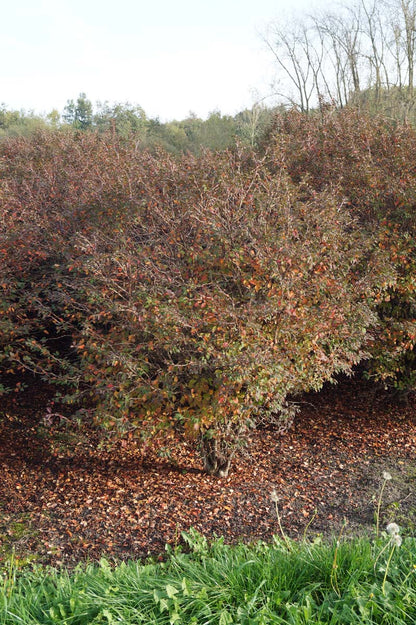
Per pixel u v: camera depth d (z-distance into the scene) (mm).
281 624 2881
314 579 3305
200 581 3359
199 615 2955
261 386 4688
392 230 6465
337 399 7746
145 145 15375
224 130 25531
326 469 5863
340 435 6738
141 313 4801
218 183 5941
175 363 5164
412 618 2873
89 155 9383
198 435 5496
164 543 4449
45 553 4332
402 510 4934
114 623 2883
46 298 6188
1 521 4840
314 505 5074
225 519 4809
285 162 7777
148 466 5863
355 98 18625
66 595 3203
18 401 7363
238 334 4676
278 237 4965
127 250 5367
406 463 5953
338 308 5082
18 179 9266
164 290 4852
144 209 6125
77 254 6176
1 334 5977
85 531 4656
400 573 3250
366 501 5129
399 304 6473
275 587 3203
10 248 6496
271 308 4734
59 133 12023
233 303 4805
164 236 5680
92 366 5039
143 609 3057
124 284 5113
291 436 6730
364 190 6789
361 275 5883
